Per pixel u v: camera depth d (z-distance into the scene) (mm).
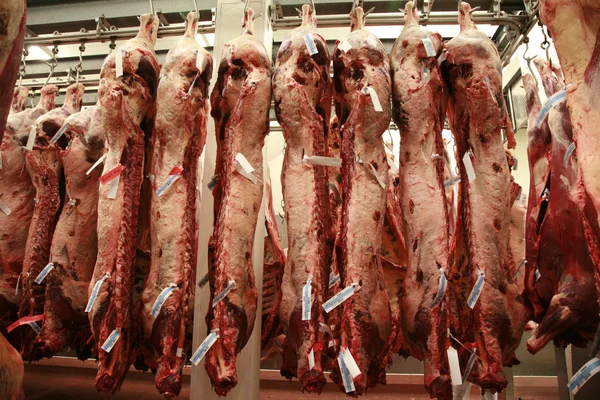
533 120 3248
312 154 2611
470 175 2652
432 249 2578
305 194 2568
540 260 2947
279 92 2656
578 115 1932
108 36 3574
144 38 2898
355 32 2789
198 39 4664
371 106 2613
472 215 2672
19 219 3449
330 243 2938
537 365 4668
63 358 5980
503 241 2650
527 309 3176
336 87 2797
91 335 3201
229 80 2693
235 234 2486
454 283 2842
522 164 4926
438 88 2752
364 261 2500
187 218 2584
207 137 3105
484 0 3504
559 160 2791
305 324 2404
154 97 2844
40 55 4867
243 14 3062
